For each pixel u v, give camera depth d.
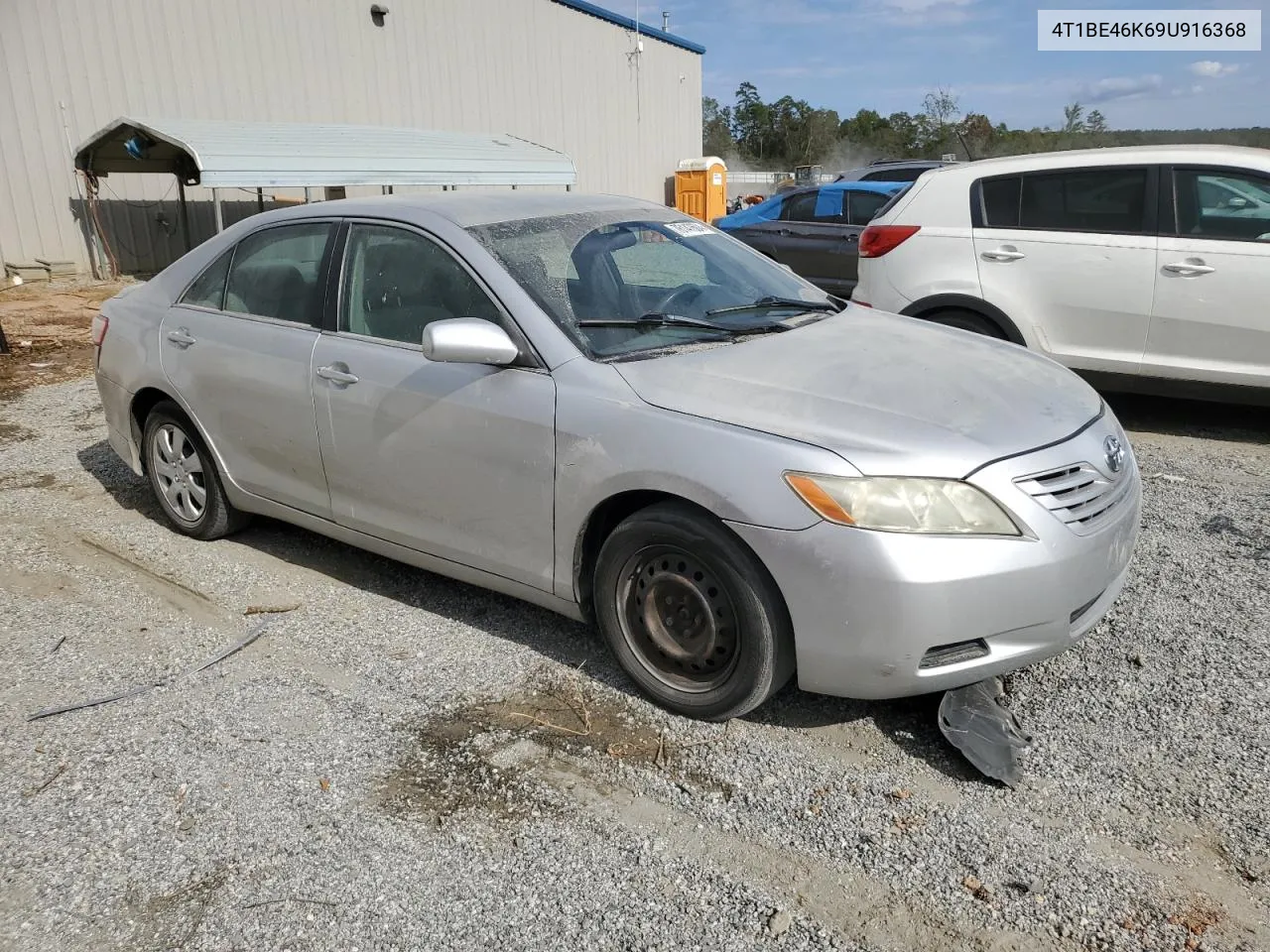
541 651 3.69
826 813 2.76
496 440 3.42
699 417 3.03
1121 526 3.10
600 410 3.18
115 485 5.76
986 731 3.02
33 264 15.48
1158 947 2.28
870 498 2.75
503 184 18.06
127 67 16.23
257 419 4.26
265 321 4.28
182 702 3.38
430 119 21.27
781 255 11.97
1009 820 2.71
